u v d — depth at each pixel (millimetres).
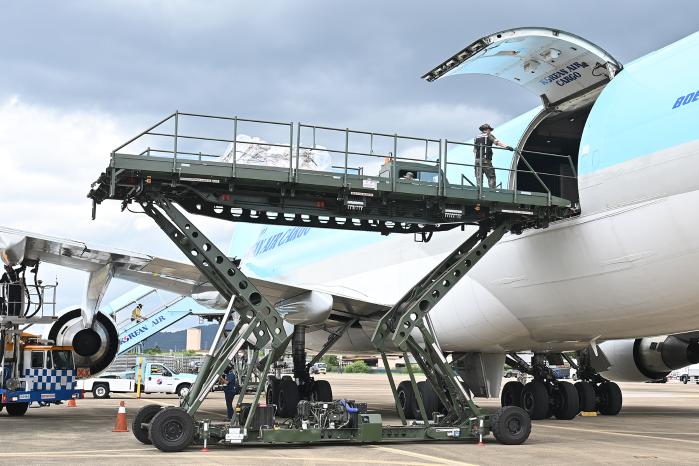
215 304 16562
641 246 10461
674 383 56125
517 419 10492
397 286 16266
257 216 12141
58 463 8195
